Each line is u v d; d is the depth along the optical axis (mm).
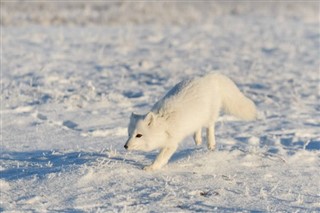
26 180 13469
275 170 15328
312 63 40031
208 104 15914
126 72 34312
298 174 15039
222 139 19469
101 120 22172
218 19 69500
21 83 28859
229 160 15945
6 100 25234
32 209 11633
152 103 25844
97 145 18047
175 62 38656
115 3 76750
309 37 54469
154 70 35188
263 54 43844
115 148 17469
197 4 82750
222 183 13836
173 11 70625
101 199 12297
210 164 15477
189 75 33719
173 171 14703
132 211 11570
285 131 21031
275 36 54781
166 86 30375
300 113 24688
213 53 43406
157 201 12234
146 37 51156
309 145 19031
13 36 48219
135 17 65188
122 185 13219
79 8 71938
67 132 20047
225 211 11797
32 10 67688
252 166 15641
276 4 86312
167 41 49312
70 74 32844
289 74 35156
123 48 44406
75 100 25688
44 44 44781
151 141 14703
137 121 14773
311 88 30938
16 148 17641
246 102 17203
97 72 33875
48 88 28172
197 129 15906
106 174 13844
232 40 51406
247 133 20688
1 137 19125
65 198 12344
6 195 12516
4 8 66812
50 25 58719
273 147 18250
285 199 12852
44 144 18203
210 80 16328
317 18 72625
